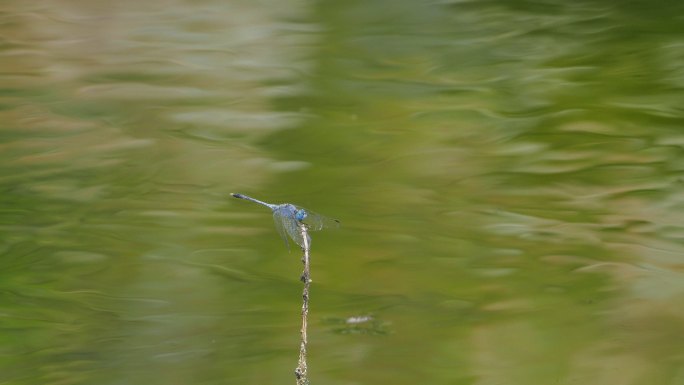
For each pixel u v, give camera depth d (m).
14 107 16.11
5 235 11.74
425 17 20.38
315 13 20.88
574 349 9.14
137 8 21.31
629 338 9.31
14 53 18.81
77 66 18.12
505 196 12.80
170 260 11.11
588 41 18.78
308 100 16.44
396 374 8.69
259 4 21.47
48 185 13.21
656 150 14.05
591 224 11.93
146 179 13.43
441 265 10.95
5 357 9.01
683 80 16.67
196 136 14.94
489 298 10.19
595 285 10.41
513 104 16.03
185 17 20.75
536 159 13.95
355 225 12.00
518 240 11.55
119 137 14.90
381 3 21.22
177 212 12.39
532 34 19.27
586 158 13.90
